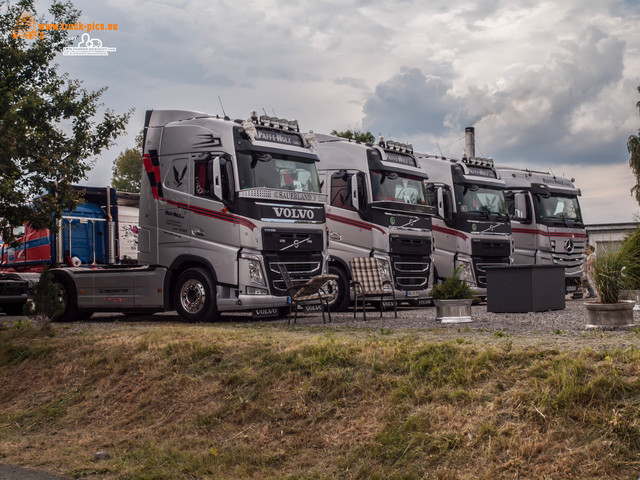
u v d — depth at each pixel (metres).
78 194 15.23
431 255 17.28
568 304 16.81
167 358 8.73
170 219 13.64
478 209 19.20
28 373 9.51
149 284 13.97
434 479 5.33
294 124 13.90
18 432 7.89
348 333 9.73
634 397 5.50
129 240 19.61
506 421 5.68
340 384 7.00
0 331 12.13
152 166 13.98
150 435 7.25
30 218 14.06
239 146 12.77
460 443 5.60
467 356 6.90
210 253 12.98
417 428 5.95
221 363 8.24
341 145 16.69
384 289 14.88
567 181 22.81
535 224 21.50
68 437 7.59
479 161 19.72
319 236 13.59
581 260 22.14
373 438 6.06
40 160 13.84
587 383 5.72
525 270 13.38
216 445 6.72
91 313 15.78
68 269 15.42
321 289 13.37
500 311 13.65
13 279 17.98
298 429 6.61
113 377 8.70
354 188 16.14
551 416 5.53
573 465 5.02
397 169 16.62
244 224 12.59
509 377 6.29
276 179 13.12
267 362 7.91
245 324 12.20
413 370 6.87
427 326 10.90
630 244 10.21
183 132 13.59
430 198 19.05
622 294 10.48
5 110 13.72
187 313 13.35
